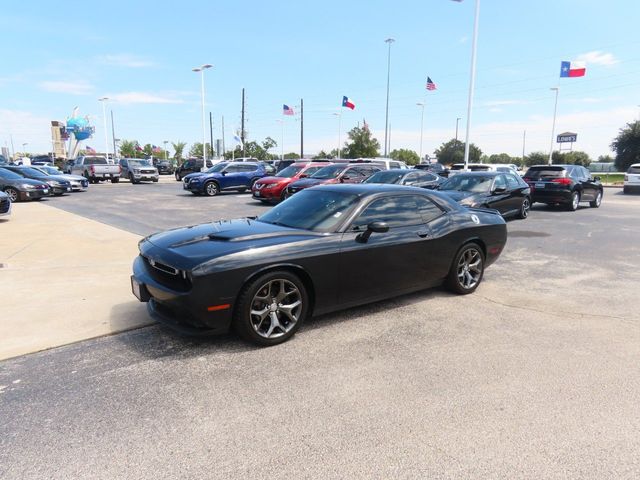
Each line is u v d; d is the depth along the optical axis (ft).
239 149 217.77
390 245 15.48
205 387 10.96
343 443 8.83
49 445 8.71
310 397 10.54
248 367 12.00
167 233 15.35
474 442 8.87
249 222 16.38
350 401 10.37
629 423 9.56
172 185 96.68
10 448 8.60
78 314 15.71
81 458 8.33
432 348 13.33
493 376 11.62
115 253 25.76
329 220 15.14
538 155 221.66
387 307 17.01
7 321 15.03
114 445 8.73
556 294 18.89
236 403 10.26
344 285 14.55
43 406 10.08
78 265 22.88
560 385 11.17
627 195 78.89
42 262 23.47
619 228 37.60
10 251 26.18
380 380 11.37
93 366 12.04
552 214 47.60
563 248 29.01
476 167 81.10
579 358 12.72
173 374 11.60
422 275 16.84
